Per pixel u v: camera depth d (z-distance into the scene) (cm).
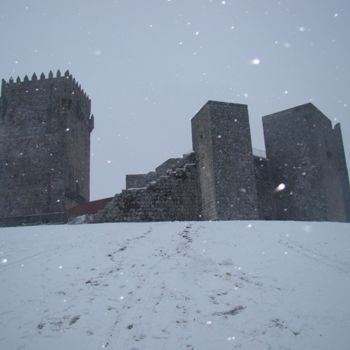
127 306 915
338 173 3225
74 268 1160
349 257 1222
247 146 2631
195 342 775
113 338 791
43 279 1084
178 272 1109
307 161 2892
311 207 2816
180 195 2645
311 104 2966
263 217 2848
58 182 4616
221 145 2561
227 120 2630
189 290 992
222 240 1430
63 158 4700
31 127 4869
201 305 916
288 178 2956
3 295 991
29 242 1489
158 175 3112
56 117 4859
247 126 2672
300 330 814
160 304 920
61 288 1020
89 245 1409
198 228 1644
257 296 958
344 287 1004
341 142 3341
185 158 2788
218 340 781
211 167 2520
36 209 4559
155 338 791
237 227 1645
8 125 4922
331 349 751
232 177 2523
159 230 1628
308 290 988
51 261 1229
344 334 797
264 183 2952
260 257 1230
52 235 1608
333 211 2930
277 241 1402
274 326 830
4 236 1625
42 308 916
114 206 2566
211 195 2506
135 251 1314
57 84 4991
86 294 981
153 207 2580
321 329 816
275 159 3050
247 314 876
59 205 4534
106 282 1050
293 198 2909
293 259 1208
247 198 2520
